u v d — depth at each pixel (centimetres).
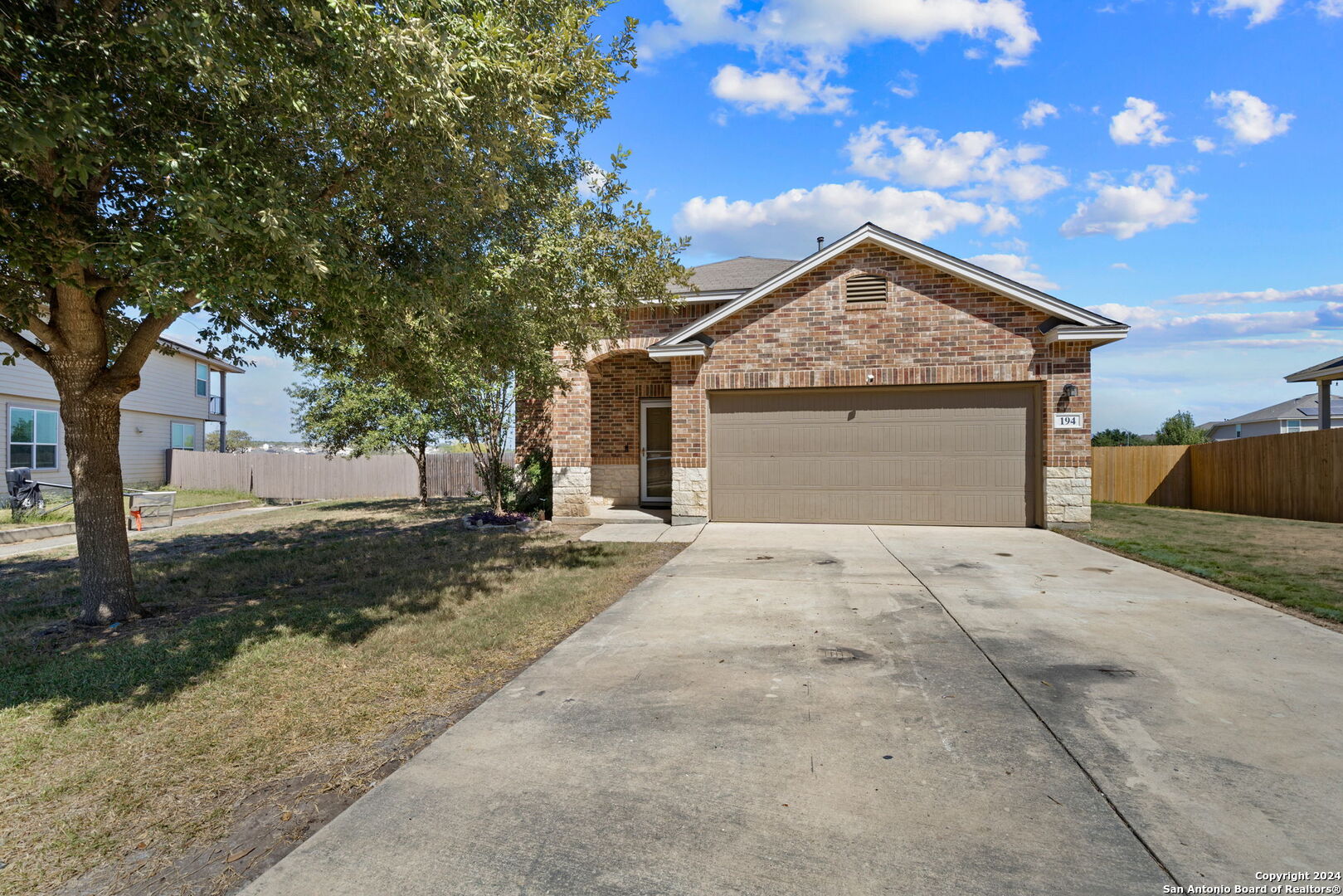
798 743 353
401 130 544
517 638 564
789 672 460
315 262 443
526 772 326
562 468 1417
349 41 427
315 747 369
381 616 631
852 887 238
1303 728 364
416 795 306
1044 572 802
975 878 242
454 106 497
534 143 643
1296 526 1214
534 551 1003
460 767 331
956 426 1192
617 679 454
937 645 514
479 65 479
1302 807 286
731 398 1275
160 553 1039
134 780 336
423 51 441
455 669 490
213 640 557
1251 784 306
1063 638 531
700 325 1245
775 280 1203
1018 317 1147
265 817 300
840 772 321
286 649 533
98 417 622
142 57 430
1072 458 1138
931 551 952
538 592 720
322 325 656
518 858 258
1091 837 267
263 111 511
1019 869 247
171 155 436
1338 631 548
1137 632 546
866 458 1223
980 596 678
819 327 1213
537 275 751
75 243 463
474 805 297
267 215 420
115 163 504
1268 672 450
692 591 716
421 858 259
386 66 442
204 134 487
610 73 678
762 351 1234
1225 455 1620
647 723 381
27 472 1579
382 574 837
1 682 466
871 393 1220
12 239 445
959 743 349
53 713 416
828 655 494
